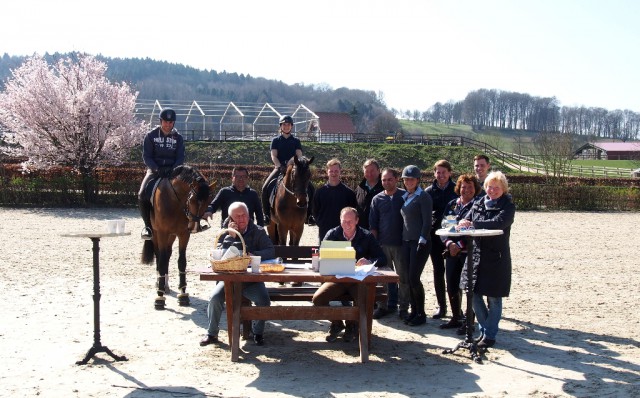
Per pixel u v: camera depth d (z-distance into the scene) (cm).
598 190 2994
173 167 941
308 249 812
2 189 2544
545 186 3000
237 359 662
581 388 589
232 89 15825
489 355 698
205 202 867
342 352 704
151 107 6662
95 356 669
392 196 847
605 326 837
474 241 705
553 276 1215
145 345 717
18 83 3159
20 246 1471
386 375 622
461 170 5128
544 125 14738
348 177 2650
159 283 898
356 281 642
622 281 1170
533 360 680
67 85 3027
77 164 2962
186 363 651
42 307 888
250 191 1000
